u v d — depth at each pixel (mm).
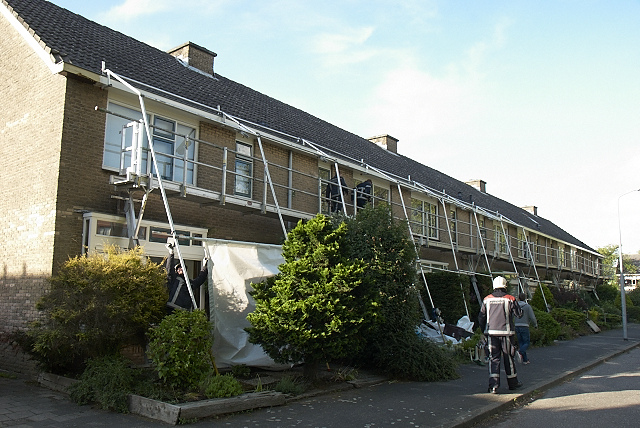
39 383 8516
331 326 8125
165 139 11469
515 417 7484
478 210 21953
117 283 7695
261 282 8938
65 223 9398
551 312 23156
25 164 10266
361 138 24453
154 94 11203
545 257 33438
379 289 10102
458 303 16875
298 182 15086
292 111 19484
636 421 7098
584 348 16719
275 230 13820
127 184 9750
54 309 7609
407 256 10516
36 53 10492
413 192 20766
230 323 9352
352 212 16578
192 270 11547
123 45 13727
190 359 7293
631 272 76188
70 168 9594
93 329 7504
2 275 10320
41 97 10203
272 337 8125
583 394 9164
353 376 9352
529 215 39594
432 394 8539
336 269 8438
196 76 15297
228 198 11648
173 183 10367
